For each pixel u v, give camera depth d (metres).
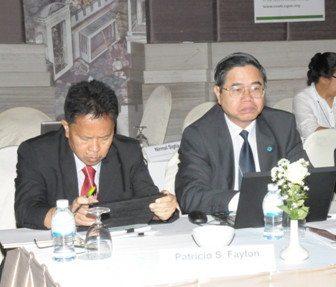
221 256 1.77
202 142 2.67
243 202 2.14
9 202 2.74
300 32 6.79
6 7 6.30
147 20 6.63
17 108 4.36
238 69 2.55
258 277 1.71
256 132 2.70
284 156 2.72
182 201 2.58
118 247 2.00
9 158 2.78
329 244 1.98
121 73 7.11
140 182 2.59
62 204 1.91
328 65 4.33
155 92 5.34
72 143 2.23
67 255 1.86
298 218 1.83
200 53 6.72
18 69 6.41
